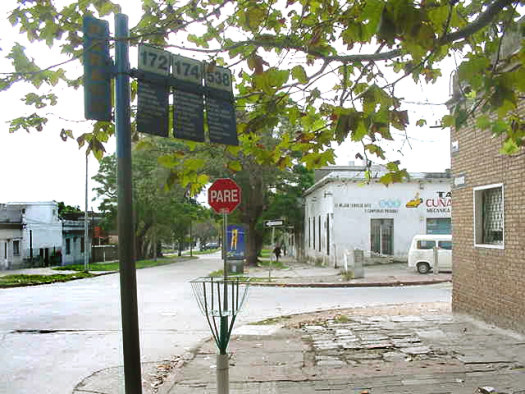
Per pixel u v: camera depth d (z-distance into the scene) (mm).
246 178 33469
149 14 4863
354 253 22641
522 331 8648
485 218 10219
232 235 26578
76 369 8109
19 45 4812
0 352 9375
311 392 6242
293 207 40188
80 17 5113
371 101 3613
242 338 9641
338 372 7082
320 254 33844
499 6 3283
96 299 17672
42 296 19016
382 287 19797
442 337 8984
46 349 9602
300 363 7648
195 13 4898
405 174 5266
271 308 14305
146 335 10695
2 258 40531
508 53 7711
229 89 4754
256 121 4930
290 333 9977
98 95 4145
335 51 4883
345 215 28922
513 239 8867
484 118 5008
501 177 9258
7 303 16875
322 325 10719
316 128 5223
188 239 71188
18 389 7078
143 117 4180
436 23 3256
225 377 5023
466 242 10703
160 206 44656
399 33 2848
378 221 29156
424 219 29031
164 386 6781
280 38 4867
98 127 5219
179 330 11258
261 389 6422
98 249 53156
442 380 6527
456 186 11141
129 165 4098
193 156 5367
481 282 10078
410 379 6621
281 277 24156
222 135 4676
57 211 48094
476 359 7457
